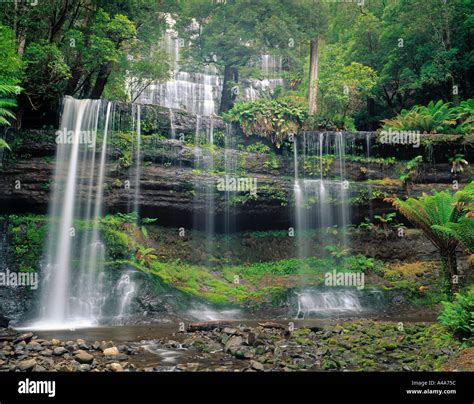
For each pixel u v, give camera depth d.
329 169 21.91
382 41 29.16
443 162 22.22
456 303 10.41
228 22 26.81
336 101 26.14
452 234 11.88
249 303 16.52
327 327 11.80
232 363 8.62
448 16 26.33
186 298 15.81
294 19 26.50
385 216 21.48
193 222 20.09
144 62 25.03
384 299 17.48
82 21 21.95
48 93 18.11
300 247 20.89
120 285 15.26
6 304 14.34
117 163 18.80
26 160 17.72
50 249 16.19
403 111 24.20
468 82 26.31
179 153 19.91
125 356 8.93
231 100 28.42
